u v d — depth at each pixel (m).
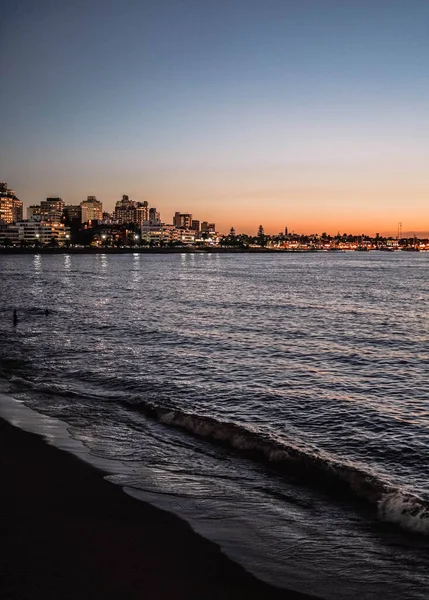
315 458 11.14
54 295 66.69
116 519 8.16
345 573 7.00
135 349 27.75
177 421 14.14
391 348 28.78
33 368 22.44
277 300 59.56
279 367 23.25
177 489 9.60
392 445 13.09
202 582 6.53
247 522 8.38
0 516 8.06
